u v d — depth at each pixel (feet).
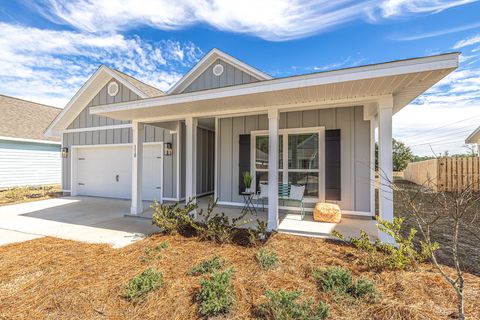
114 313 7.13
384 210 12.23
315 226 15.57
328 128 18.71
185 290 8.07
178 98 14.19
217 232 12.85
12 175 34.47
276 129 14.73
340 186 18.25
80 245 12.65
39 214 20.38
